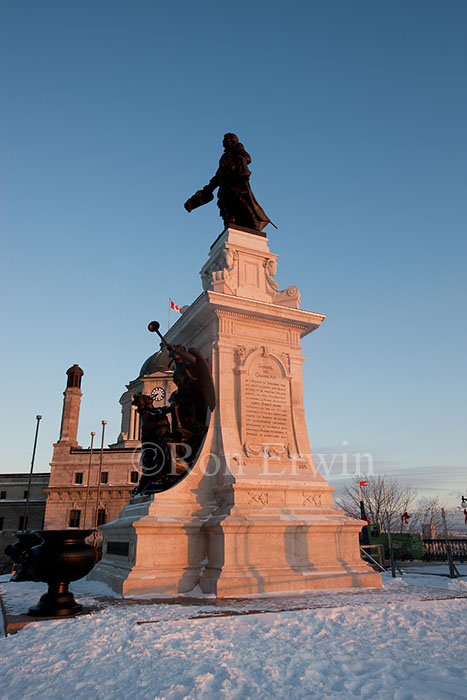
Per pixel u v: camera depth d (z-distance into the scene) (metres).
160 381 60.31
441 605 8.43
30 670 5.00
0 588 11.84
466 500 33.06
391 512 53.91
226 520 10.22
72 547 7.77
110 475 60.41
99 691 4.36
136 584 9.66
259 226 15.60
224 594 9.45
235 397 12.55
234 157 15.83
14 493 67.50
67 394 68.31
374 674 4.87
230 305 12.81
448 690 4.37
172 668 4.89
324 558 11.08
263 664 5.09
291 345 13.69
